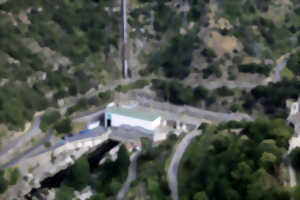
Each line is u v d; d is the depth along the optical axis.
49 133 174.50
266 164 106.62
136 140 171.25
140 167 139.00
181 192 116.12
